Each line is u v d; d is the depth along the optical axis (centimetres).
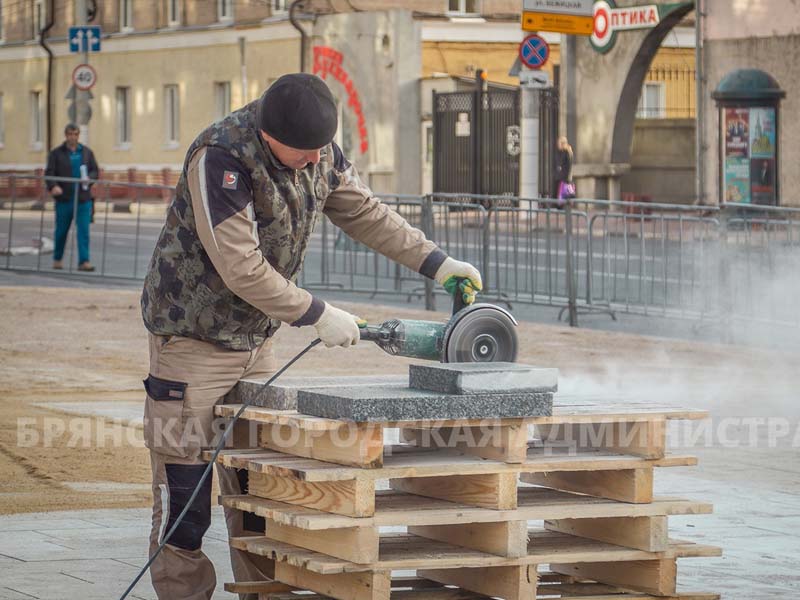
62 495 784
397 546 526
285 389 523
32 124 6003
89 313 1622
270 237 532
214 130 522
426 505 515
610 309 1708
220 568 647
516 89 3825
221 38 4994
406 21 4278
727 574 644
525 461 506
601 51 3666
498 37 4425
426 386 505
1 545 676
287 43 4684
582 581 564
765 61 3216
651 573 534
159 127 5334
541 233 1759
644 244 1664
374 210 573
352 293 1964
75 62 5694
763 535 721
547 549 524
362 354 1365
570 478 553
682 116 4562
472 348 534
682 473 871
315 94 511
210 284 537
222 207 516
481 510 504
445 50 4375
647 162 3831
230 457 525
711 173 3353
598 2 3662
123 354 1335
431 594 537
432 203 1888
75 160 2158
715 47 3325
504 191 3844
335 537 501
